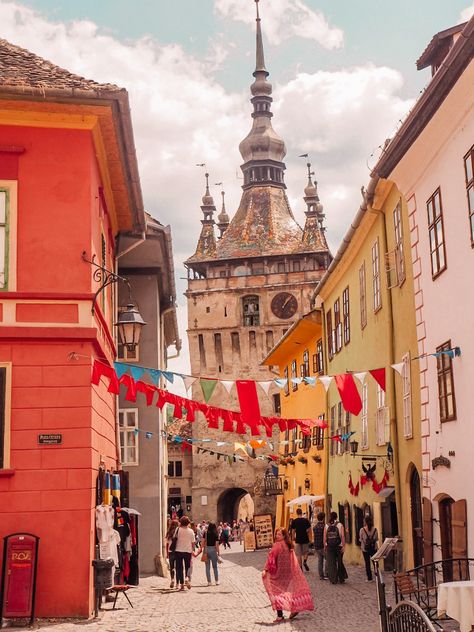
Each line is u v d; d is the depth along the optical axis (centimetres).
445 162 1585
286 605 1434
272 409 7325
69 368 1419
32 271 1435
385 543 999
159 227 2367
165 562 2750
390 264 2095
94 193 1520
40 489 1381
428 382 1738
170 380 1462
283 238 9619
